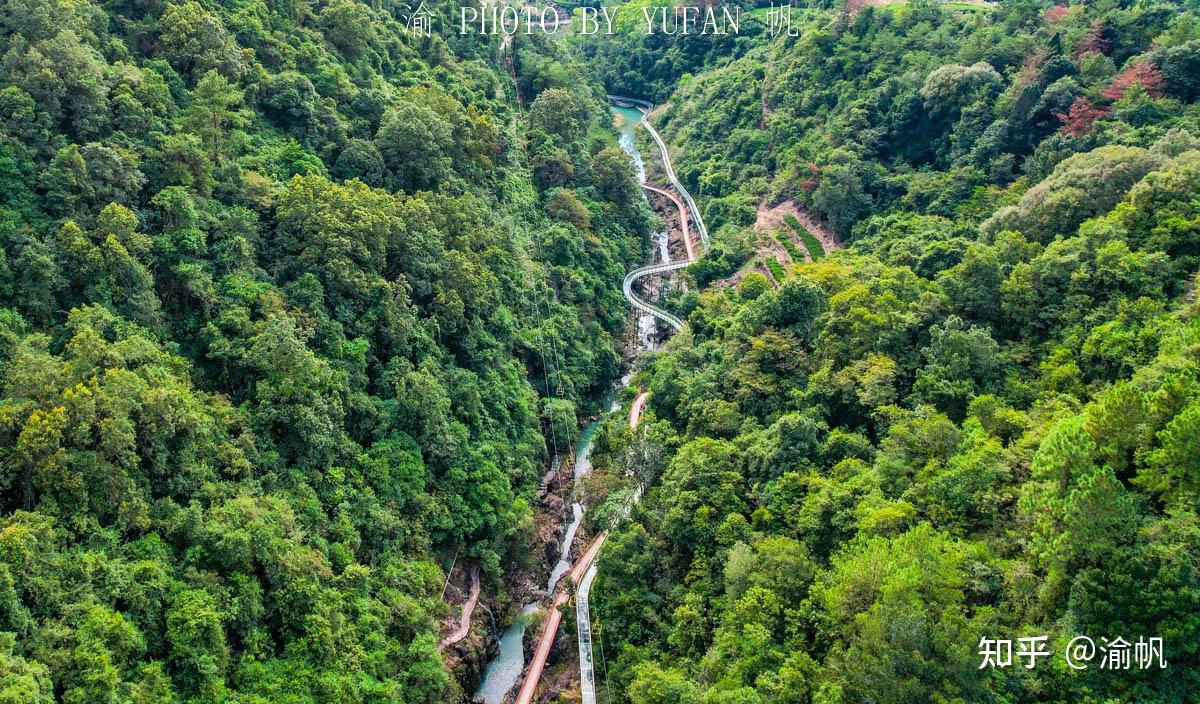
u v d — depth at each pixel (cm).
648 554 7888
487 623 8144
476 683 7719
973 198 11375
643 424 9712
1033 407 7056
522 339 10575
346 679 6219
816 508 6788
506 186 12394
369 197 8925
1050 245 8369
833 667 5453
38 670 4600
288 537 6531
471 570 8400
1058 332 7812
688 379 10081
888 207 12912
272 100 9488
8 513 5406
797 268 10900
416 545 7856
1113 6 13638
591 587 8262
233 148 8594
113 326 6412
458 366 9519
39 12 7388
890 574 5369
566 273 12100
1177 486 5297
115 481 5678
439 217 9925
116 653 5094
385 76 12356
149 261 7050
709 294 12612
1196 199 7956
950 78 12838
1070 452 5272
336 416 7575
